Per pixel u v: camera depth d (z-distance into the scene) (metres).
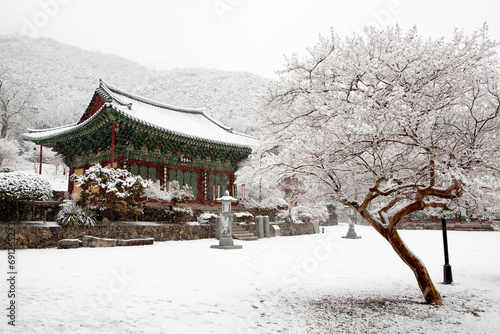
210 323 6.79
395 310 7.94
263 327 6.64
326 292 9.85
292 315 7.48
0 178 16.98
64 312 6.98
